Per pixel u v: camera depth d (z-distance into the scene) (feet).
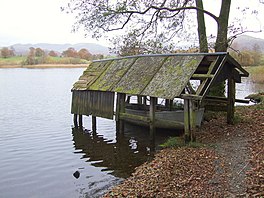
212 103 50.55
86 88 60.44
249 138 39.73
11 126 66.90
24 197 32.07
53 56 376.48
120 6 59.67
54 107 93.97
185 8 57.88
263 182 26.00
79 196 31.60
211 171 30.48
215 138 41.73
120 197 28.19
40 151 47.98
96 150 47.55
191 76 42.45
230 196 24.95
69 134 58.95
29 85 163.73
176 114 50.78
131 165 39.78
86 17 62.54
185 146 40.09
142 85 48.26
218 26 58.29
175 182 29.07
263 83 152.87
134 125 58.44
